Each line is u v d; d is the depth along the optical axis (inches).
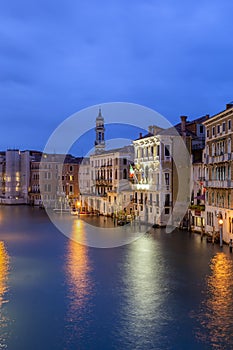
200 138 2263.8
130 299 936.3
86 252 1503.4
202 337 733.3
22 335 747.4
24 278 1128.2
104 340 724.7
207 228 1862.7
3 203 4566.9
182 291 987.3
